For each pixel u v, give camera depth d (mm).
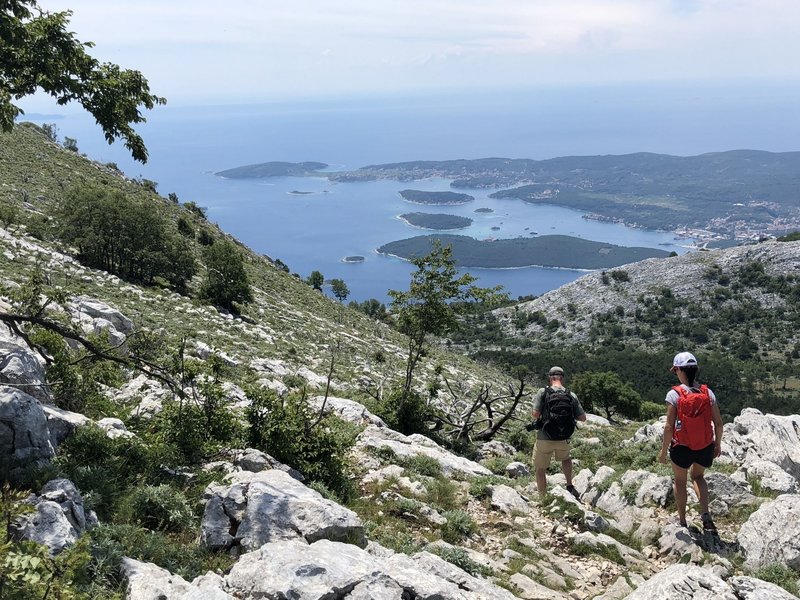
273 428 10531
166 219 88625
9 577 3967
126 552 6227
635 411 57906
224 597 5148
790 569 7559
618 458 14859
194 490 8609
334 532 6977
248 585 5664
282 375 29953
